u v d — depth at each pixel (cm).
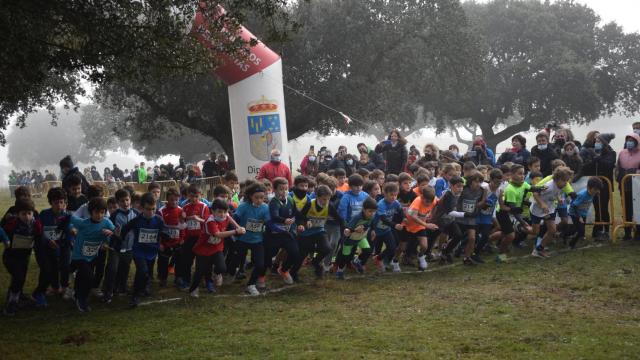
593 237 1057
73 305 743
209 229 739
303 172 1769
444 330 584
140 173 2819
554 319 611
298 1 2925
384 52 2905
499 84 4516
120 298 775
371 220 862
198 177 1950
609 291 718
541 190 914
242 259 819
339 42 2870
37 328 638
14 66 941
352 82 2798
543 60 4297
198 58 1098
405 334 575
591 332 562
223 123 2838
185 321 651
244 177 1430
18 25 894
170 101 2730
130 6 1052
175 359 523
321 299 741
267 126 1403
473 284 789
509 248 1023
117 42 1015
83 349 560
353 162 1525
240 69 1384
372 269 928
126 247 766
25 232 700
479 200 912
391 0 2925
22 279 705
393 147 1398
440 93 4116
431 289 770
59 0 961
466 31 3144
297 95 2850
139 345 569
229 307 709
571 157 1075
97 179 3591
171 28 1074
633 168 1096
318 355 519
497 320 613
